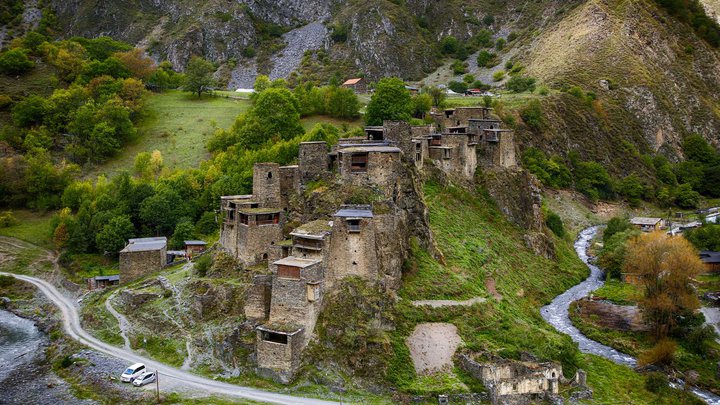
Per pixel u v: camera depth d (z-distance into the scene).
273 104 195.62
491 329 106.31
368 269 101.62
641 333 121.06
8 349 113.88
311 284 93.75
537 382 93.19
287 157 164.50
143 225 161.88
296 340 91.62
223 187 161.00
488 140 165.12
